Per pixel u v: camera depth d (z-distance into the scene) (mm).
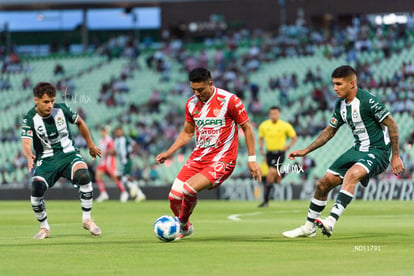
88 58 131000
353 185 25516
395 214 45594
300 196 73312
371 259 19500
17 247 23781
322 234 27250
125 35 157500
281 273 16812
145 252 21797
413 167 79875
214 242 24922
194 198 25375
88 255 21047
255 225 34938
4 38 142625
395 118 94312
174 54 127312
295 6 131625
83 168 27641
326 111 98750
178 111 108812
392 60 110562
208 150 25750
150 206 60906
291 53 118875
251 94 107312
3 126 114375
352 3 128375
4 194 81125
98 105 114688
